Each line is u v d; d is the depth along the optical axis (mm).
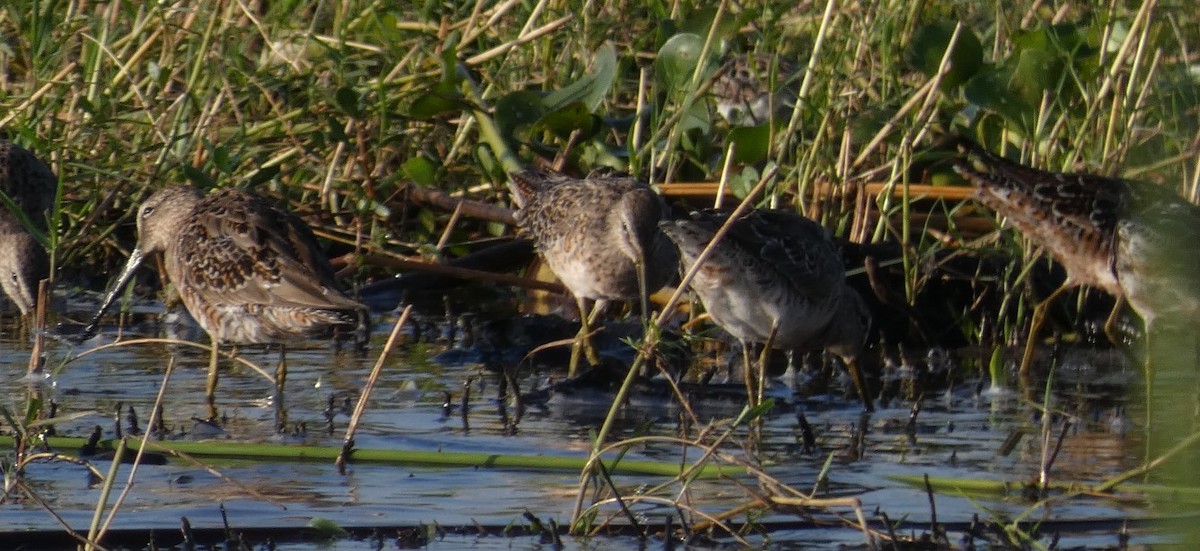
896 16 14172
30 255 13406
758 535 7543
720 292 10984
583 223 12414
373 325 13203
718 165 14312
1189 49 12891
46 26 14148
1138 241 11055
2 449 8781
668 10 16016
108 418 9750
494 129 14305
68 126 14742
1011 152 14719
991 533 7516
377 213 13977
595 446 7668
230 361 11734
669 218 12445
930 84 12844
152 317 13305
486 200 14898
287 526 7465
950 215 13320
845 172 13469
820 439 9617
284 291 10688
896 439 9633
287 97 14945
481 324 13062
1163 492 8070
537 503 8031
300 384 11023
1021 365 12008
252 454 8766
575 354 11688
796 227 11219
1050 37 13430
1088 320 13180
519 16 15477
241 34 15359
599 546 7328
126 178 13719
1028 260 13086
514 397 10578
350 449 8750
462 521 7668
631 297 12602
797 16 15930
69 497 7941
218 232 11102
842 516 7809
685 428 9672
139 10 15234
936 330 13289
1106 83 12898
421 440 9367
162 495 8039
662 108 14570
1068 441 9547
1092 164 13289
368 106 14602
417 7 15352
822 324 11156
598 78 14023
